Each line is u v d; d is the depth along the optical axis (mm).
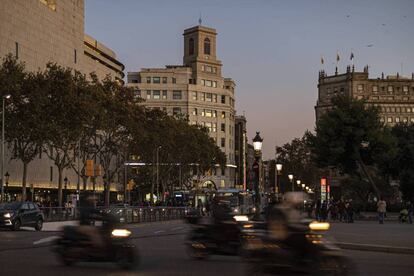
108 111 61094
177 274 14672
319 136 61656
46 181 85062
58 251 16250
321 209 53062
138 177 101500
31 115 52188
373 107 61750
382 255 21062
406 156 72188
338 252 13430
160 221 56656
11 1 76500
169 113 151125
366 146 58938
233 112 166625
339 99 61594
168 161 89312
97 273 14727
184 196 92812
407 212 49750
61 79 53500
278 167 59781
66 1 93000
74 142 60500
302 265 13078
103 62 114000
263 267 13242
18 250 21000
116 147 66812
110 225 16031
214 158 102062
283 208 13555
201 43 158500
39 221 37844
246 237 13977
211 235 18250
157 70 152125
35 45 82625
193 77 156625
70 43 94500
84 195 16469
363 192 80125
